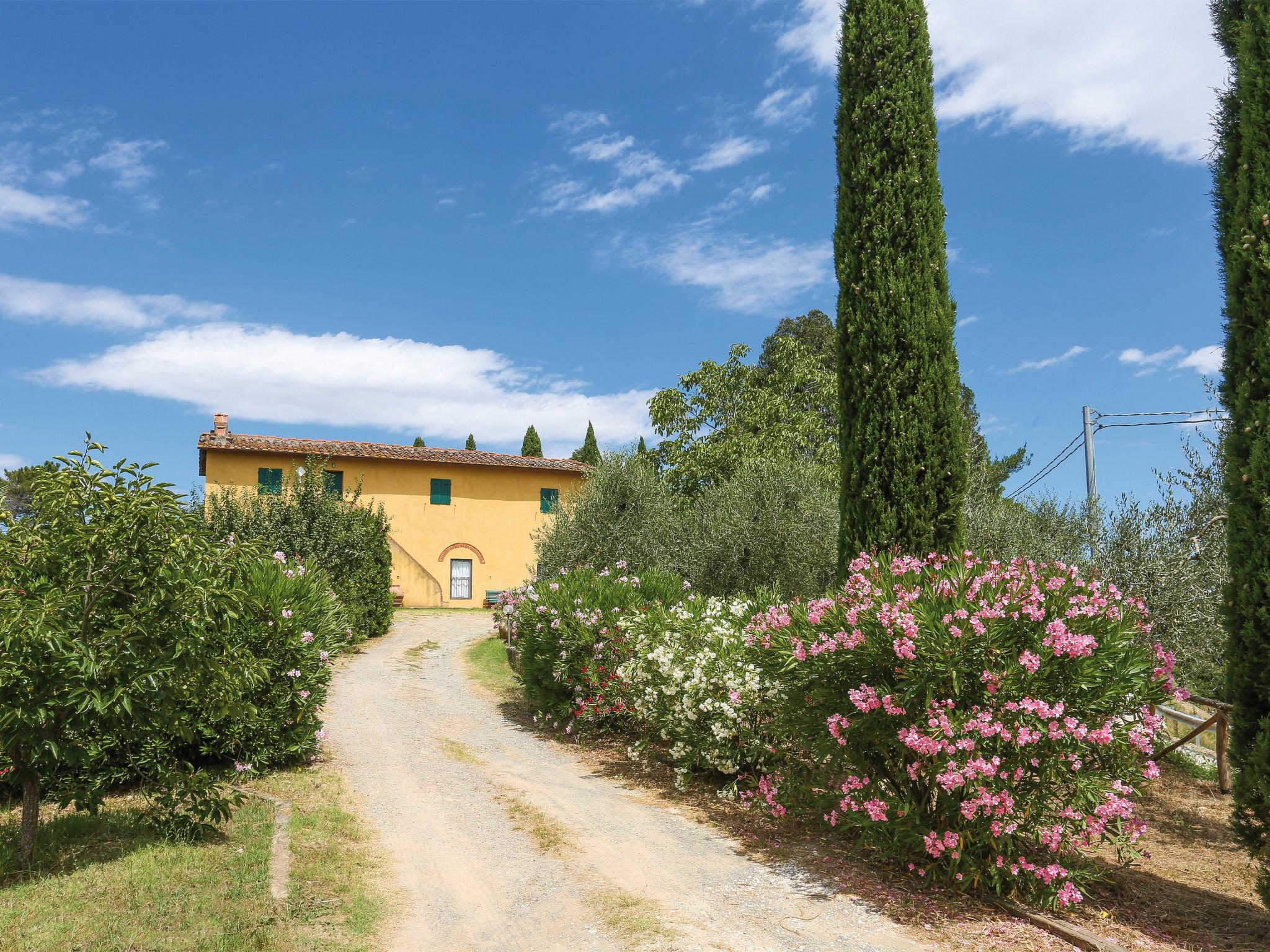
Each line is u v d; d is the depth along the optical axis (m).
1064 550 9.98
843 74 9.12
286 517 18.25
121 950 3.95
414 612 25.84
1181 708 10.34
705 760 7.29
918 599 5.16
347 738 9.53
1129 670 4.93
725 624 8.23
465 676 14.65
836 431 24.55
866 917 4.62
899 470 7.96
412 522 28.42
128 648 4.97
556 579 11.91
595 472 18.78
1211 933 4.43
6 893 4.65
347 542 18.98
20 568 5.08
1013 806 4.66
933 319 8.21
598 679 9.51
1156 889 5.07
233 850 5.56
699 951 4.17
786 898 4.91
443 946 4.30
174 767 7.04
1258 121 4.60
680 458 26.03
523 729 10.49
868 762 5.39
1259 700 4.41
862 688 5.00
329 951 4.14
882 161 8.63
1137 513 9.04
